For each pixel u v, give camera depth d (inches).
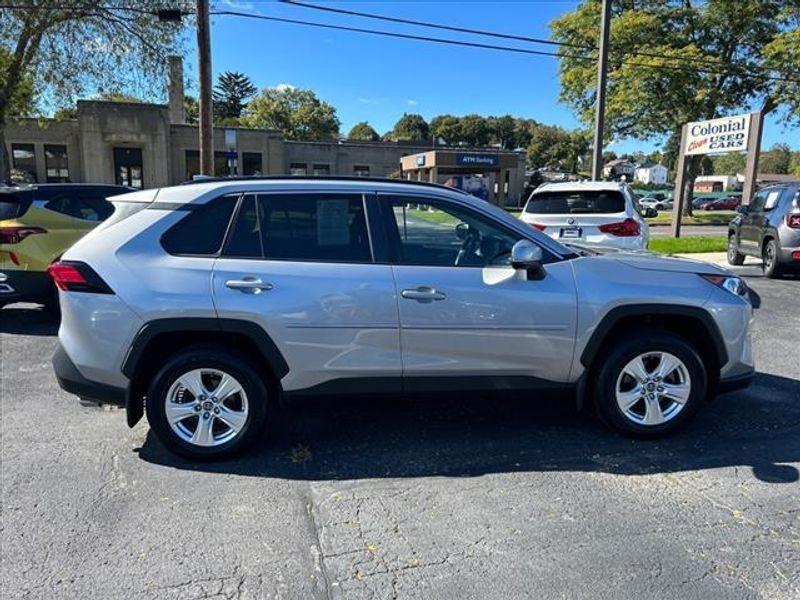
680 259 177.5
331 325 150.6
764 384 212.7
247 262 150.9
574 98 1262.3
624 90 1130.0
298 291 149.5
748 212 490.6
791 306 345.7
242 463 154.8
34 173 1525.6
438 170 1814.7
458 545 118.4
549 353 158.1
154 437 171.0
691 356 162.2
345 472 149.9
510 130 4982.8
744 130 634.8
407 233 158.1
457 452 160.6
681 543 118.4
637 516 128.3
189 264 149.8
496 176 1850.4
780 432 171.8
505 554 115.3
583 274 160.1
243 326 148.5
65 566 112.0
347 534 122.6
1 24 790.5
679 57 1071.0
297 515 130.0
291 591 105.3
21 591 104.9
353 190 157.4
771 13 1105.4
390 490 140.7
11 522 126.7
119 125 1521.9
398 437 170.1
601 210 335.0
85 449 163.2
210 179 159.5
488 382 159.0
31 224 295.3
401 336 152.9
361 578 108.7
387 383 156.1
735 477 145.3
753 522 125.8
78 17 802.8
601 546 117.6
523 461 154.9
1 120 866.1
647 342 160.9
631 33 1108.5
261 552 116.6
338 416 184.7
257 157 1731.1
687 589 104.9
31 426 178.7
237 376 152.7
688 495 137.1
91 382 151.3
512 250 153.6
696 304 160.7
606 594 103.7
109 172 1541.6
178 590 105.4
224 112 3230.8
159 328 147.6
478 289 154.1
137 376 150.9
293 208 154.9
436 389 158.2
